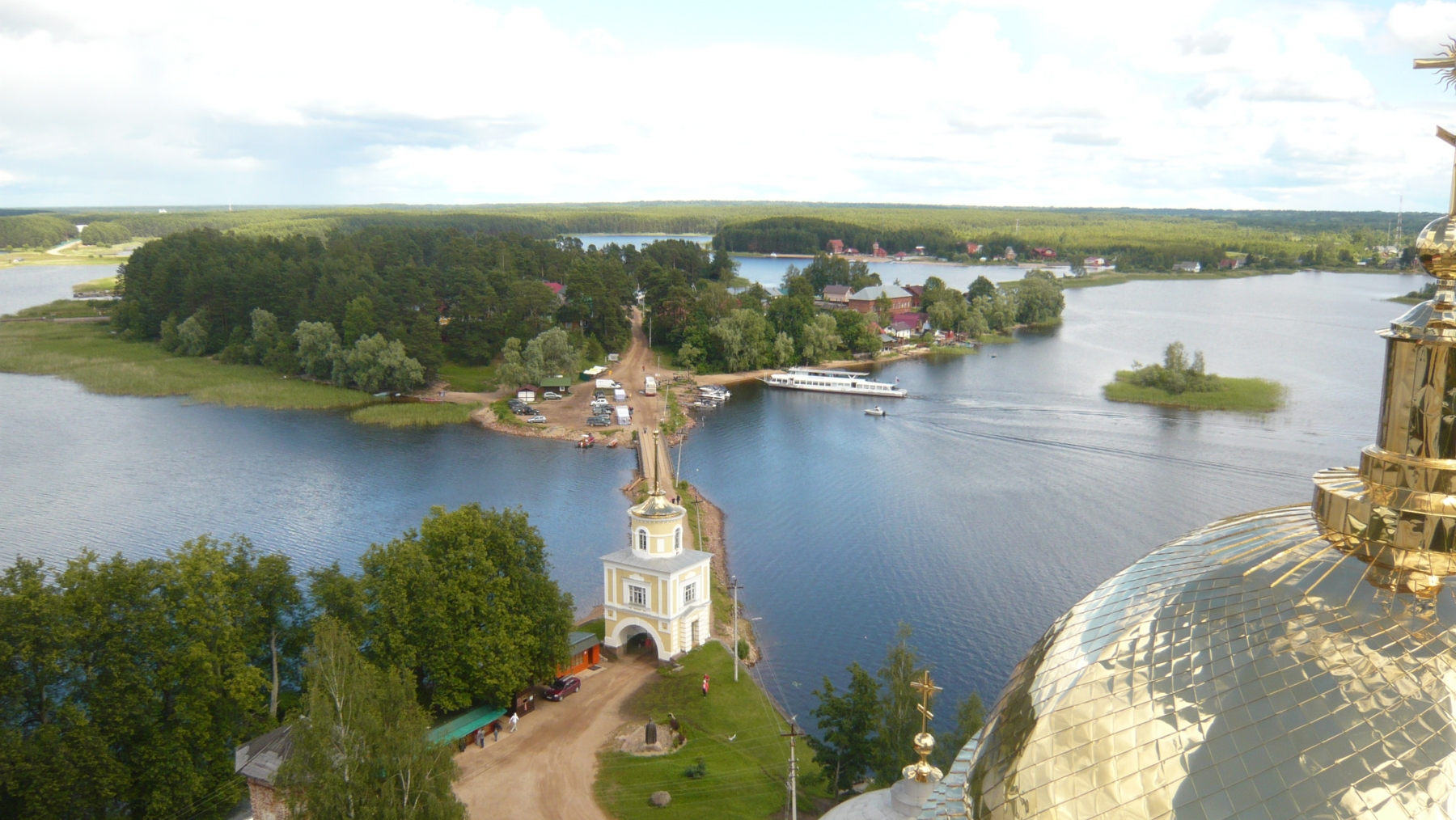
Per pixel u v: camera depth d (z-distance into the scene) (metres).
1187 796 14.23
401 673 58.94
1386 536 14.84
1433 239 14.49
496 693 62.69
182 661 51.25
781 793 55.56
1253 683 14.60
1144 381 183.50
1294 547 16.25
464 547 64.75
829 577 96.12
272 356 199.88
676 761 59.03
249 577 58.22
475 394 185.62
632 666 73.06
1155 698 15.27
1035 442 149.62
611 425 162.50
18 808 45.28
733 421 170.25
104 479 124.94
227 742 54.22
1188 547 17.83
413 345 185.62
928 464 138.12
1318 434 148.50
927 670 34.12
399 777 40.28
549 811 53.75
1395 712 13.62
